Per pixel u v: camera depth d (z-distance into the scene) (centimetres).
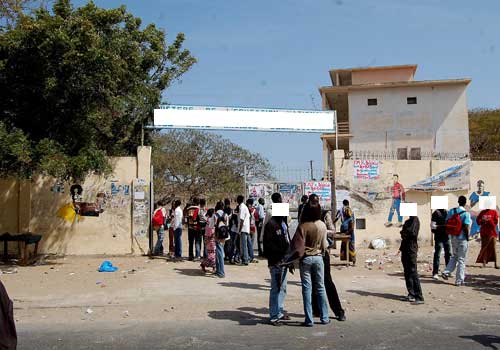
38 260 1638
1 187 1755
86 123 1636
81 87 1563
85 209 1764
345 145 4638
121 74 1638
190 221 1698
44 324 904
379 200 1934
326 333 814
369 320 902
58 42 1473
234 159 3669
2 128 1458
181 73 2131
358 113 4375
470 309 991
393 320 899
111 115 1792
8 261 1627
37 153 1470
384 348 726
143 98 1823
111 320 930
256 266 1568
